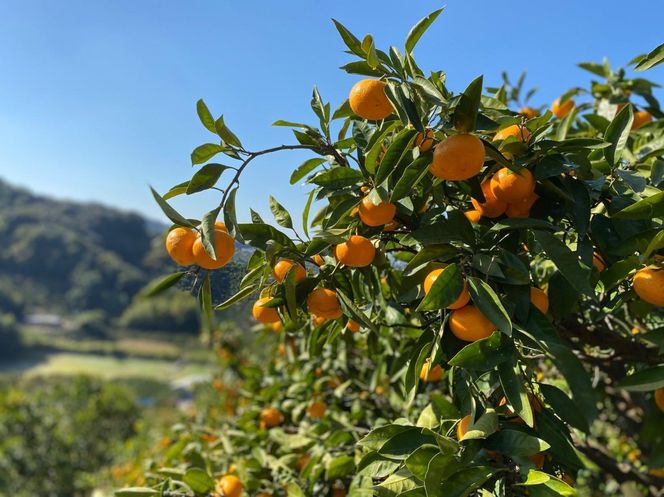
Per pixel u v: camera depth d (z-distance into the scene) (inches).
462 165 26.5
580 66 56.5
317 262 35.3
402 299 31.9
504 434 27.0
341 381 65.4
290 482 46.0
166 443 103.2
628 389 28.5
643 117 50.7
